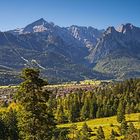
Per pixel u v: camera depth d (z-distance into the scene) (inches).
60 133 4707.2
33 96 1529.3
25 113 1523.1
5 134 4731.8
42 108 1541.6
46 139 1540.4
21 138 1557.6
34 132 1534.2
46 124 1546.5
